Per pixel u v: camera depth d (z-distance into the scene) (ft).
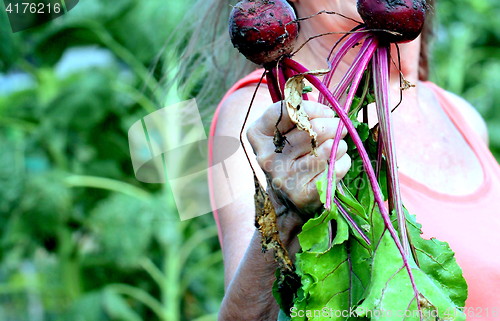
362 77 4.52
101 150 14.44
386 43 4.45
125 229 13.38
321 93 4.41
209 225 14.01
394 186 4.38
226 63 6.22
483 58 14.53
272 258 4.65
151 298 13.60
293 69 4.40
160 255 13.88
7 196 13.94
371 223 4.36
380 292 4.27
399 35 4.39
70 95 14.11
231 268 5.09
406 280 4.29
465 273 5.09
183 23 6.61
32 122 14.58
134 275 13.93
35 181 13.89
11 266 15.39
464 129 5.83
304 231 4.31
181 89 6.53
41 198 13.79
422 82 6.09
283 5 4.37
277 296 4.56
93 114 13.98
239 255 5.08
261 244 4.56
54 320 14.58
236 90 5.41
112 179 14.39
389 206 4.49
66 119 14.08
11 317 16.51
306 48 5.46
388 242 4.33
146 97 13.88
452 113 5.90
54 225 13.98
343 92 4.41
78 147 14.48
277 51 4.35
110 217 13.47
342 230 4.34
